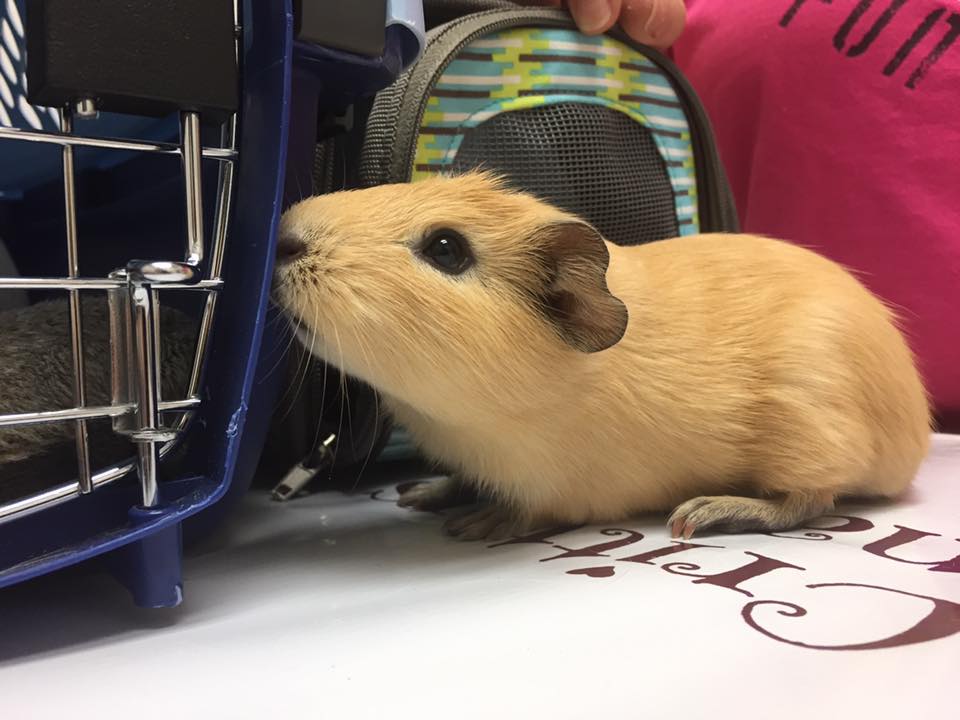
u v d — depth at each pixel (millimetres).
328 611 145
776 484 212
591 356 194
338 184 243
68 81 123
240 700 109
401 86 246
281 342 194
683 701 102
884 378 218
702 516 198
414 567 175
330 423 247
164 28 130
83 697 111
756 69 368
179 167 198
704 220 308
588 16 264
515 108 259
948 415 355
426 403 182
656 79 290
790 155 364
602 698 104
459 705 104
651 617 133
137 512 141
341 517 231
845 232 355
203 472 161
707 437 210
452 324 174
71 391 159
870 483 223
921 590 143
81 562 156
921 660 112
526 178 261
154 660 123
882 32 336
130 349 140
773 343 214
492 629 131
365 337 170
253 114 158
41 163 247
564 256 181
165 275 135
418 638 128
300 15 164
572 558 177
